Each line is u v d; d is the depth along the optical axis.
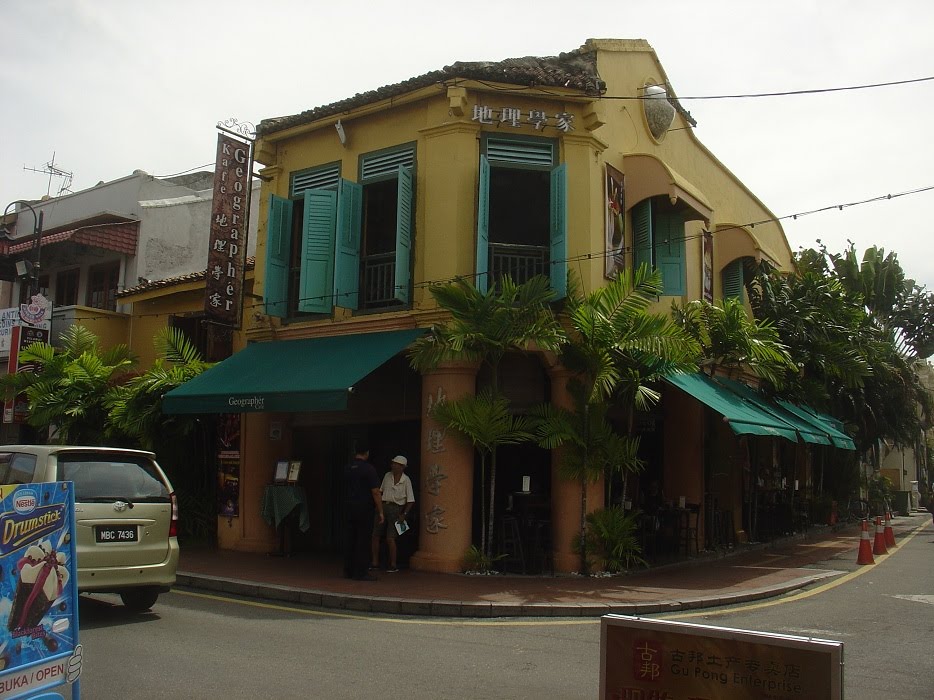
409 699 5.84
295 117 14.48
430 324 12.49
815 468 25.98
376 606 9.51
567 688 6.19
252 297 14.92
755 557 15.44
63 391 16.22
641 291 12.17
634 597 10.12
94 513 8.45
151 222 21.42
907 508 39.44
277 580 10.91
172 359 15.71
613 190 13.88
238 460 14.42
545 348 11.34
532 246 12.88
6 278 23.88
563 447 12.12
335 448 15.04
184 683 6.15
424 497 12.19
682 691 3.37
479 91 12.80
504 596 9.96
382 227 13.87
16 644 4.24
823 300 19.53
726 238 18.62
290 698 5.80
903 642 8.10
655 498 14.81
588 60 14.09
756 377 18.92
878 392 25.30
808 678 3.14
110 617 8.80
